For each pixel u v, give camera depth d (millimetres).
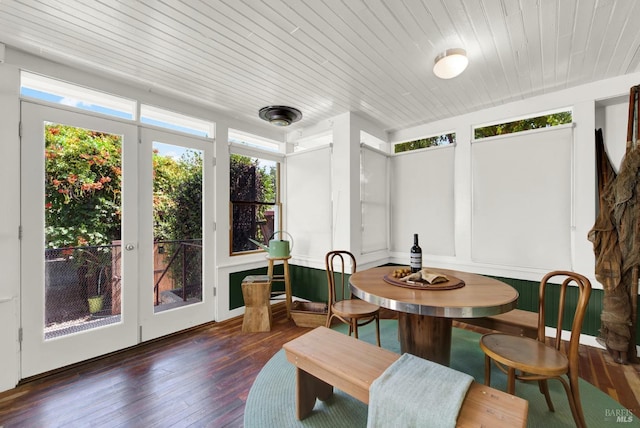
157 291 2895
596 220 2582
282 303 4031
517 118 3139
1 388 2014
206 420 1732
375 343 2768
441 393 1222
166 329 2941
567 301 2805
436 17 1771
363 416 1755
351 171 3475
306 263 3939
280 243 3502
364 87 2771
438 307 1540
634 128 2451
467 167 3436
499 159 3188
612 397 1926
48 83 2350
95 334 2473
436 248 3688
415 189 3898
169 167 3012
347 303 2611
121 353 2566
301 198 4047
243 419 1735
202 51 2156
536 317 2180
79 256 2422
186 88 2801
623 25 1832
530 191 2990
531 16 1760
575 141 2758
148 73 2498
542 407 1832
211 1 1629
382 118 3654
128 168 2701
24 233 2158
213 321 3359
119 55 2213
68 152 2377
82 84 2443
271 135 4109
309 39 2002
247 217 3799
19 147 2146
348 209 3465
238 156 3709
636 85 2461
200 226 3262
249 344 2756
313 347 1721
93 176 2508
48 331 2256
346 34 1947
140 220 2781
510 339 1807
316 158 3834
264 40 2014
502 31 1909
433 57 2236
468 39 1997
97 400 1912
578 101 2742
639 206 2342
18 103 2141
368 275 2318
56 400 1912
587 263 2682
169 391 2010
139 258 2764
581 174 2721
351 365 1517
